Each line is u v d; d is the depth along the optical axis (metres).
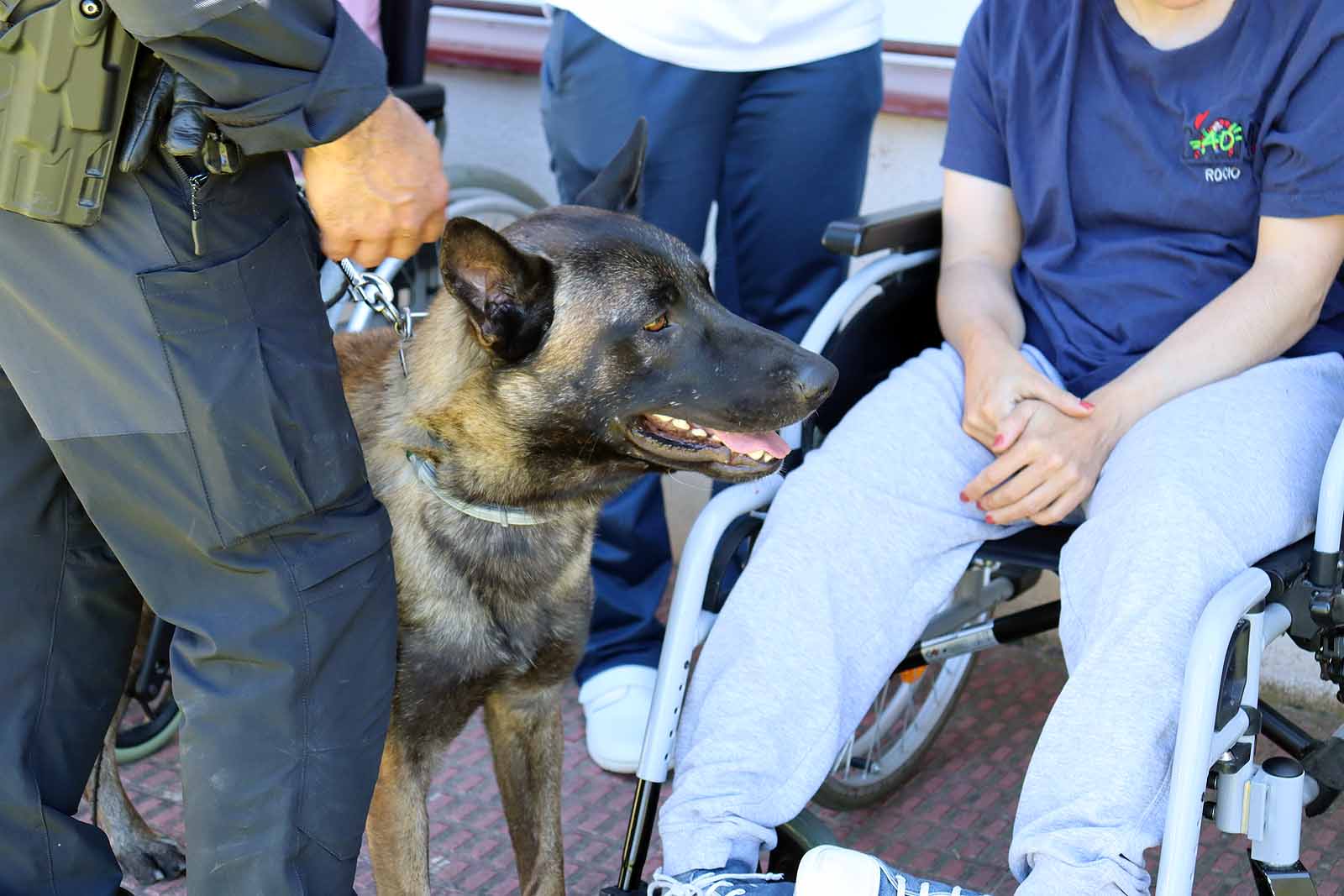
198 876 1.86
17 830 1.94
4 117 1.53
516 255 1.99
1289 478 2.07
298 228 1.79
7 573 1.89
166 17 1.45
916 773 3.04
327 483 1.79
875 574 2.24
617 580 3.26
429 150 1.74
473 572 2.18
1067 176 2.49
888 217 2.59
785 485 2.31
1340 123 2.19
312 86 1.57
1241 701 1.87
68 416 1.70
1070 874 1.80
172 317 1.63
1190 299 2.41
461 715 2.26
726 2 2.85
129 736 3.05
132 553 1.79
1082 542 2.09
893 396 2.42
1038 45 2.51
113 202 1.61
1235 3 2.29
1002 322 2.50
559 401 2.09
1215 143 2.34
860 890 1.82
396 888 2.22
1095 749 1.86
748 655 2.14
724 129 3.04
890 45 3.75
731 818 2.02
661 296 2.09
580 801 2.99
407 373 2.20
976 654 3.06
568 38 2.94
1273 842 1.89
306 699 1.80
